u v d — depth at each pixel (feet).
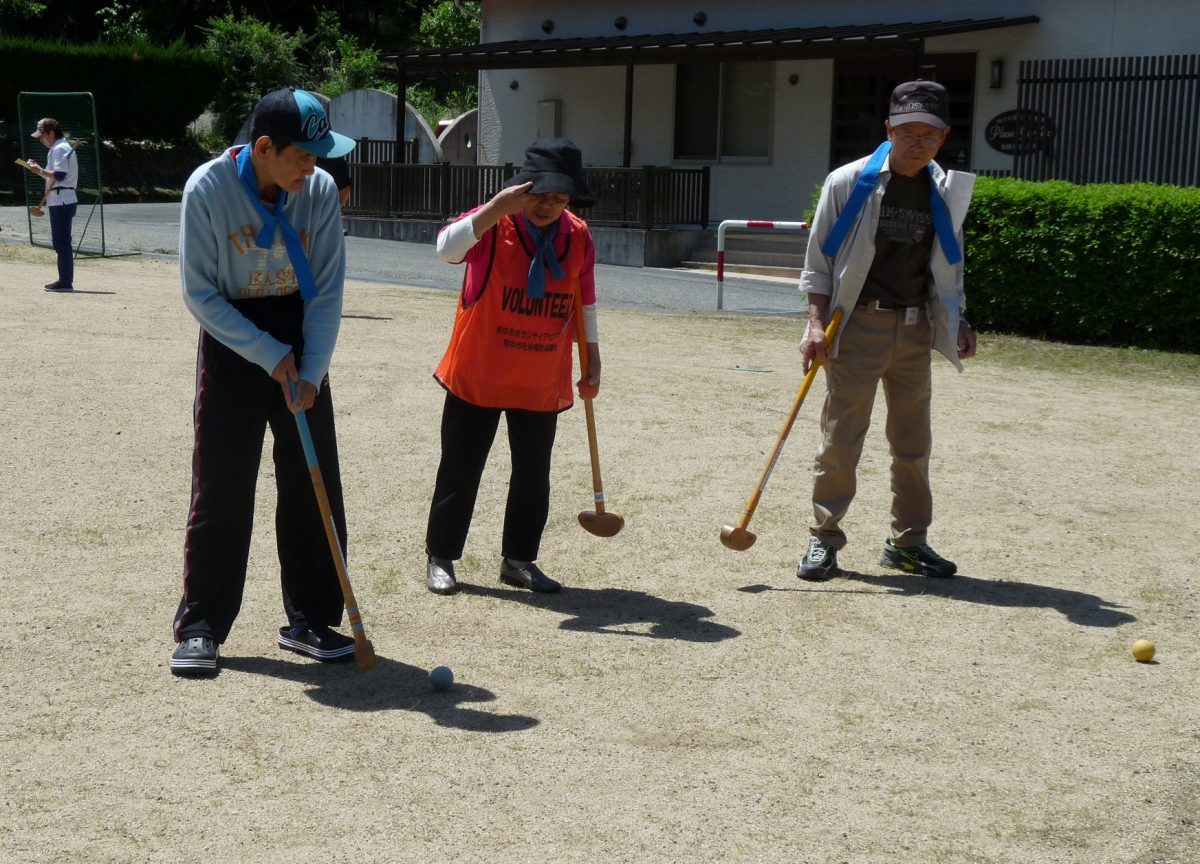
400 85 73.61
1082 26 54.75
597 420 26.04
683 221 64.18
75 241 60.54
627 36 70.54
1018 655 14.42
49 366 29.01
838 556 18.13
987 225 41.50
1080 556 18.26
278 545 14.10
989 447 24.84
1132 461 23.99
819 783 11.23
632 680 13.44
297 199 13.19
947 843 10.27
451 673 13.08
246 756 11.46
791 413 16.69
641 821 10.48
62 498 19.38
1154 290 38.70
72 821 10.25
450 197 68.90
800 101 63.57
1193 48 52.26
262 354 12.82
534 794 10.89
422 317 39.91
